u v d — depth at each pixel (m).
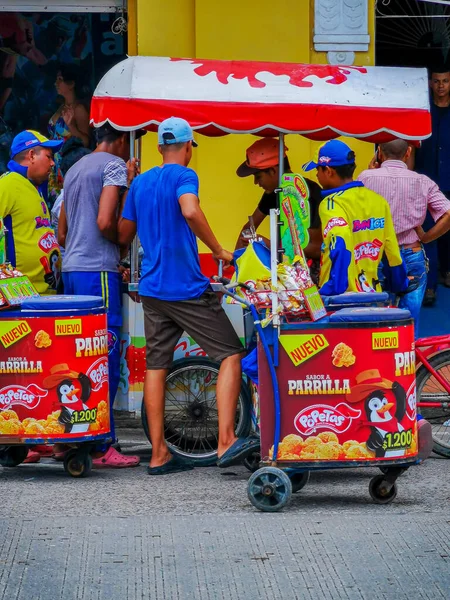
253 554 10.18
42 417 12.83
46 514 11.55
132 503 12.07
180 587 9.40
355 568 9.83
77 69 19.75
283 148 14.12
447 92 21.27
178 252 12.92
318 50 18.08
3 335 12.80
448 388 13.88
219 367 13.77
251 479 11.58
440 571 9.76
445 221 14.66
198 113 13.50
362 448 11.46
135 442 15.82
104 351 13.14
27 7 19.48
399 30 20.58
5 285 12.84
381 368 11.40
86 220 13.78
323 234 13.21
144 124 13.57
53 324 12.75
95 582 9.52
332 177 13.37
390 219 13.55
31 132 14.13
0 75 19.78
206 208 18.12
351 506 11.92
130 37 18.88
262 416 11.54
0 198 13.69
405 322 11.50
